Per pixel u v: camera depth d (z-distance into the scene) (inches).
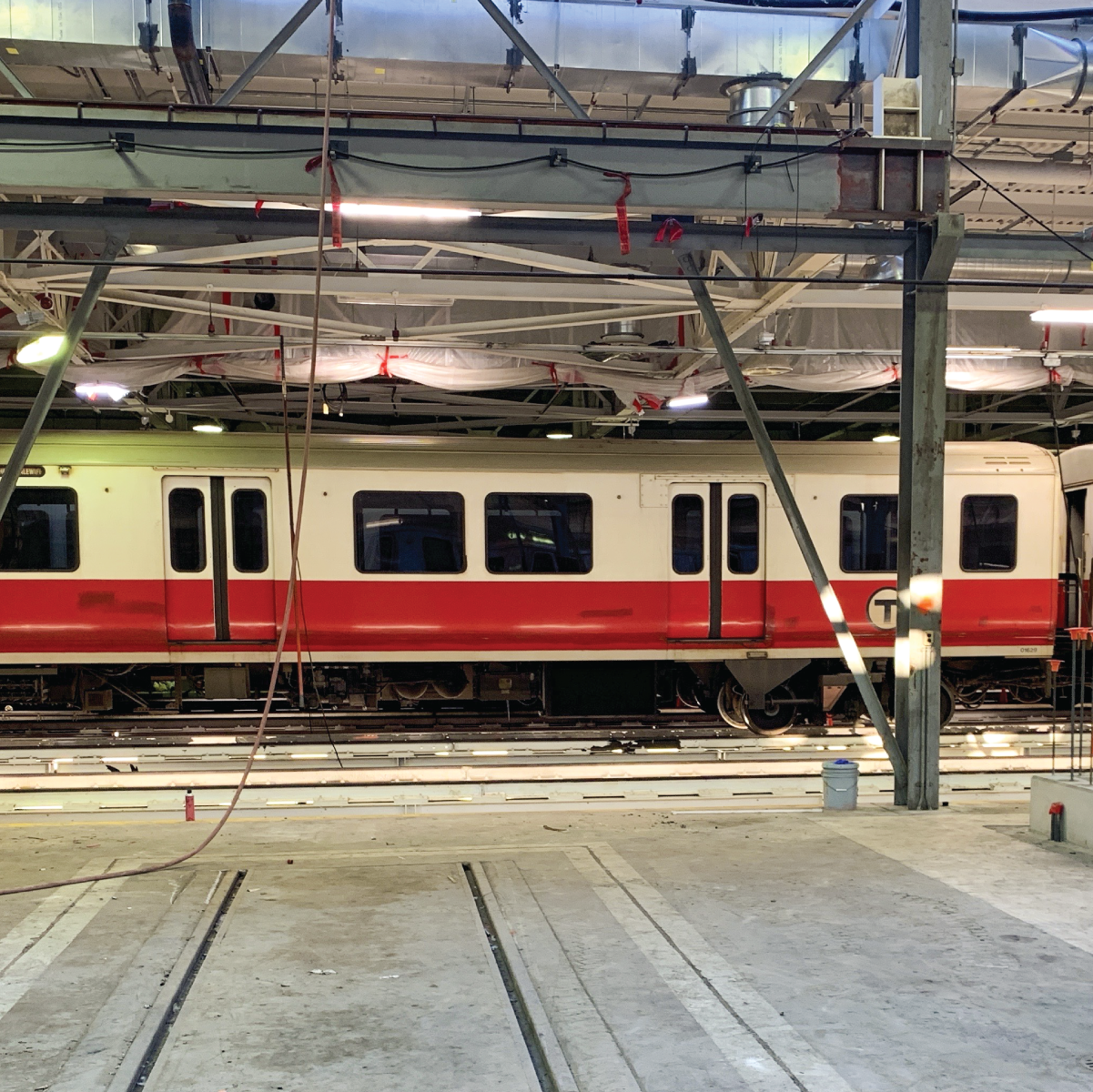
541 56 278.1
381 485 429.4
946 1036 151.5
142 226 250.7
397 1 272.5
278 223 255.6
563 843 263.1
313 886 224.5
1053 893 217.8
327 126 205.2
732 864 240.1
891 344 404.2
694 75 285.6
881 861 242.1
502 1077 140.6
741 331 360.2
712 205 252.7
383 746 404.2
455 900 215.0
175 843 265.1
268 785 350.0
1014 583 452.1
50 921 200.2
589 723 462.9
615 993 166.7
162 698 496.4
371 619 428.8
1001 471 451.8
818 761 392.5
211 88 290.2
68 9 260.5
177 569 422.3
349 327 359.9
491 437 445.4
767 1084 137.9
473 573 433.7
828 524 447.8
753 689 454.6
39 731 431.8
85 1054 145.6
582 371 409.4
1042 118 311.6
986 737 424.2
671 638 444.5
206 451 422.6
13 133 228.7
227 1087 137.6
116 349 393.7
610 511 440.1
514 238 263.0
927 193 266.7
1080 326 409.7
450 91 299.7
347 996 166.7
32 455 413.4
